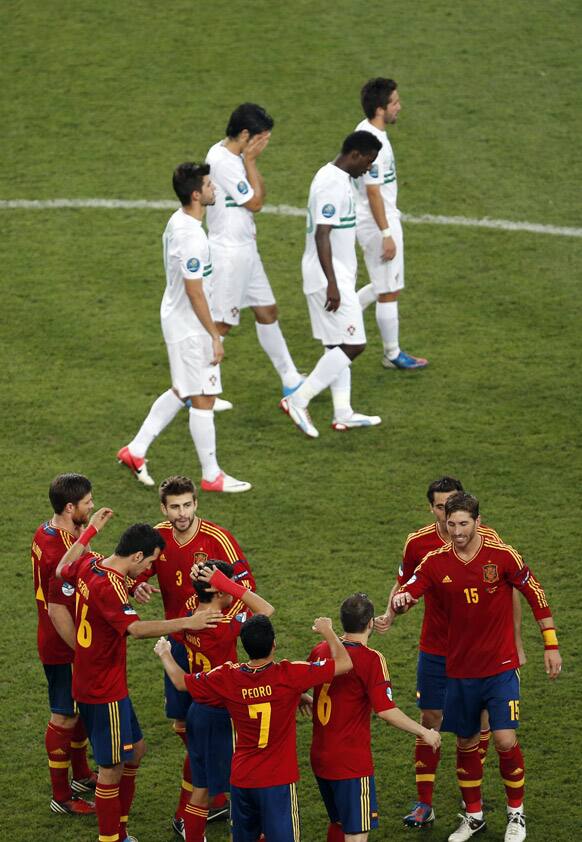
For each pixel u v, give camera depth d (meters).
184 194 34.06
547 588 31.73
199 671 24.19
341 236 37.91
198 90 62.75
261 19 69.19
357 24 68.44
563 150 57.75
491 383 41.75
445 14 69.25
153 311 46.66
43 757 26.73
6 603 31.61
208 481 36.31
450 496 23.73
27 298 47.44
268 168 56.72
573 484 36.16
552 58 64.81
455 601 23.73
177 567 25.12
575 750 26.38
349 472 37.22
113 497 36.12
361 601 22.75
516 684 23.97
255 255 39.28
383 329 42.44
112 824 23.61
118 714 23.55
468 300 47.22
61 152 58.34
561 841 23.97
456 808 25.36
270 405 41.28
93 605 23.11
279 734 21.81
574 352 43.34
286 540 34.00
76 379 42.34
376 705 22.39
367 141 37.25
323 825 24.84
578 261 49.59
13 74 64.38
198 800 23.42
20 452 38.31
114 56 65.88
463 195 54.72
